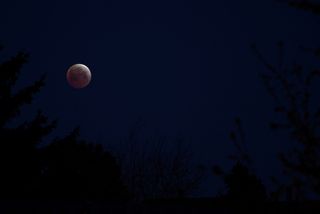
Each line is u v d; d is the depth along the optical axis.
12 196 17.17
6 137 17.81
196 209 10.65
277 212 2.44
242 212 2.53
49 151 18.14
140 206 10.55
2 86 18.58
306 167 2.39
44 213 9.55
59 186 17.88
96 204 10.12
